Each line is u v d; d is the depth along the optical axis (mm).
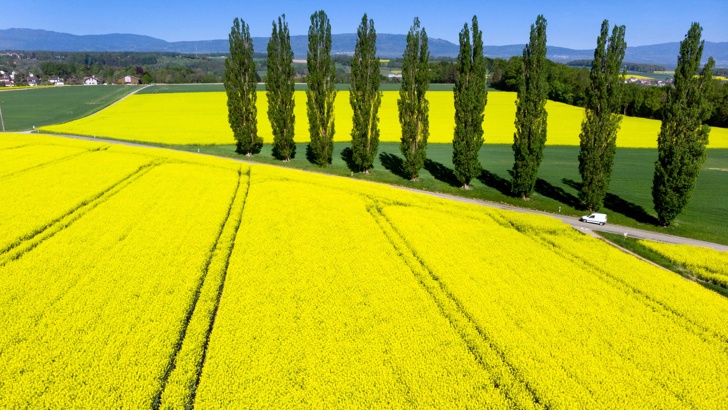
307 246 30844
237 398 17172
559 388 18672
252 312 22562
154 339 20219
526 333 22234
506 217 39625
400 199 43438
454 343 21141
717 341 22422
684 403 18297
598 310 24562
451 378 18875
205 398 17125
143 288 24469
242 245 30562
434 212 39969
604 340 22000
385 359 19922
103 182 43375
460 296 25328
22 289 24094
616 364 20281
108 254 28391
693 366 20391
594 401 18062
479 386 18625
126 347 19672
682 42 40250
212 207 37688
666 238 42000
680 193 42594
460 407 17453
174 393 17250
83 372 18203
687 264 33656
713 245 40469
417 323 22500
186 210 36812
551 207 50625
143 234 31656
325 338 20969
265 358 19312
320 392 17703
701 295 27156
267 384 17922
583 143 47156
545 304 24906
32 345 19719
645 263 31547
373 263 28688
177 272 26328
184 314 22281
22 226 32062
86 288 24297
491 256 30969
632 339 22094
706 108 40344
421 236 33906
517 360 20297
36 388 17391
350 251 30375
